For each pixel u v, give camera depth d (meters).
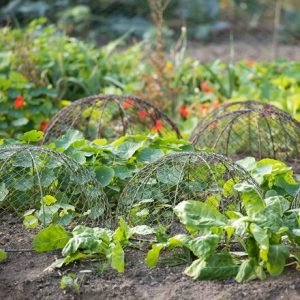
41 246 4.88
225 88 9.33
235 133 7.17
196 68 9.48
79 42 9.90
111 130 7.72
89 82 8.98
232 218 4.68
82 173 5.38
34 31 10.50
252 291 4.40
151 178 5.51
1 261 4.88
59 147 6.02
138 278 4.64
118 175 5.69
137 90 8.70
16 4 13.72
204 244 4.52
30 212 5.35
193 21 14.67
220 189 5.43
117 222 5.36
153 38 12.04
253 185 5.08
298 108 8.28
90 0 14.43
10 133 8.02
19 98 7.76
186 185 5.47
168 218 5.40
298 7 15.52
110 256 4.68
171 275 4.66
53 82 9.02
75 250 4.66
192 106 8.49
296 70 9.73
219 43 13.98
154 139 6.11
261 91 8.86
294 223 4.68
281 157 7.18
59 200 5.61
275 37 11.40
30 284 4.58
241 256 4.82
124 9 14.52
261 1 15.34
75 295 4.46
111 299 4.43
